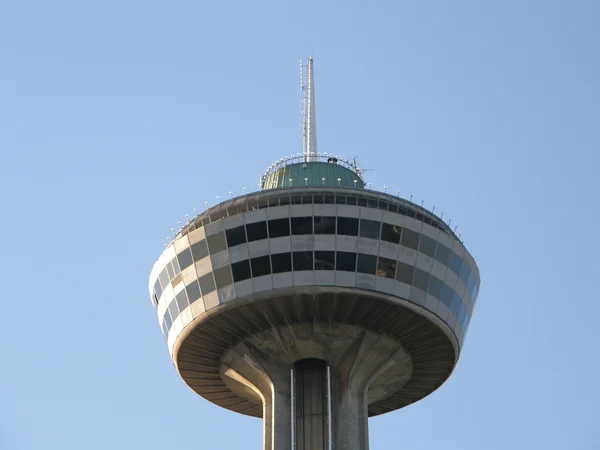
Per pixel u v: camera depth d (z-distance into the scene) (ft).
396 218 449.89
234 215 449.89
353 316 446.19
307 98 532.73
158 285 472.44
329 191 450.71
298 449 445.37
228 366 461.78
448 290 456.04
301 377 458.50
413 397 488.02
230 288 445.37
